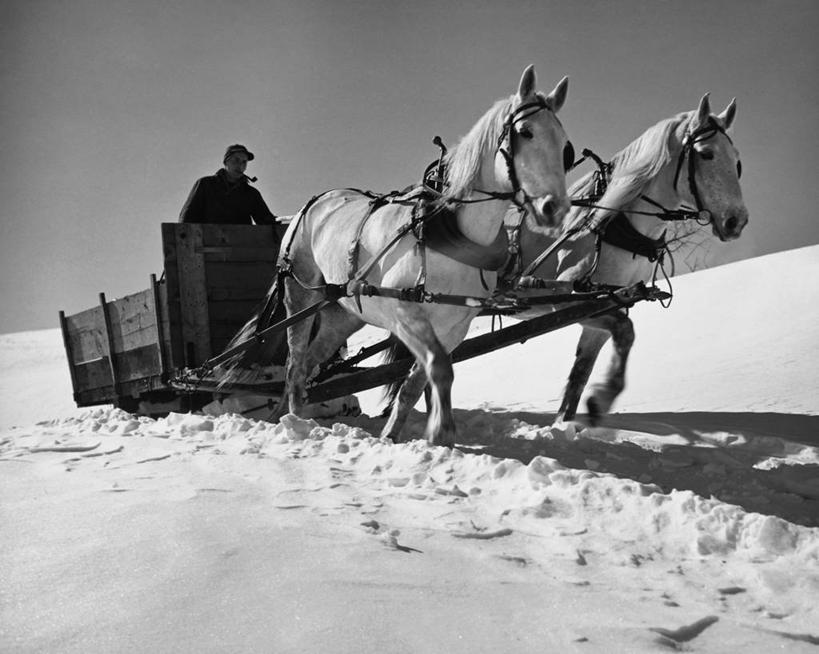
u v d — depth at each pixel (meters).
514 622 3.35
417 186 6.79
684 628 3.36
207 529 4.22
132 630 3.11
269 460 5.91
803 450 7.53
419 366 6.84
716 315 23.00
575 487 5.00
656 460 6.77
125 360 9.48
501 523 4.68
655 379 15.21
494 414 9.52
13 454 6.54
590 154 8.06
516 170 5.83
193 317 8.52
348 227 7.20
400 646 3.09
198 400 9.38
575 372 8.43
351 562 3.86
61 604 3.33
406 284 6.39
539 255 8.33
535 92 5.93
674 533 4.51
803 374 13.56
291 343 8.04
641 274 7.91
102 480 5.38
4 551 3.93
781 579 3.90
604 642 3.20
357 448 6.27
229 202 10.12
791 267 29.41
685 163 7.39
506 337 7.79
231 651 2.99
